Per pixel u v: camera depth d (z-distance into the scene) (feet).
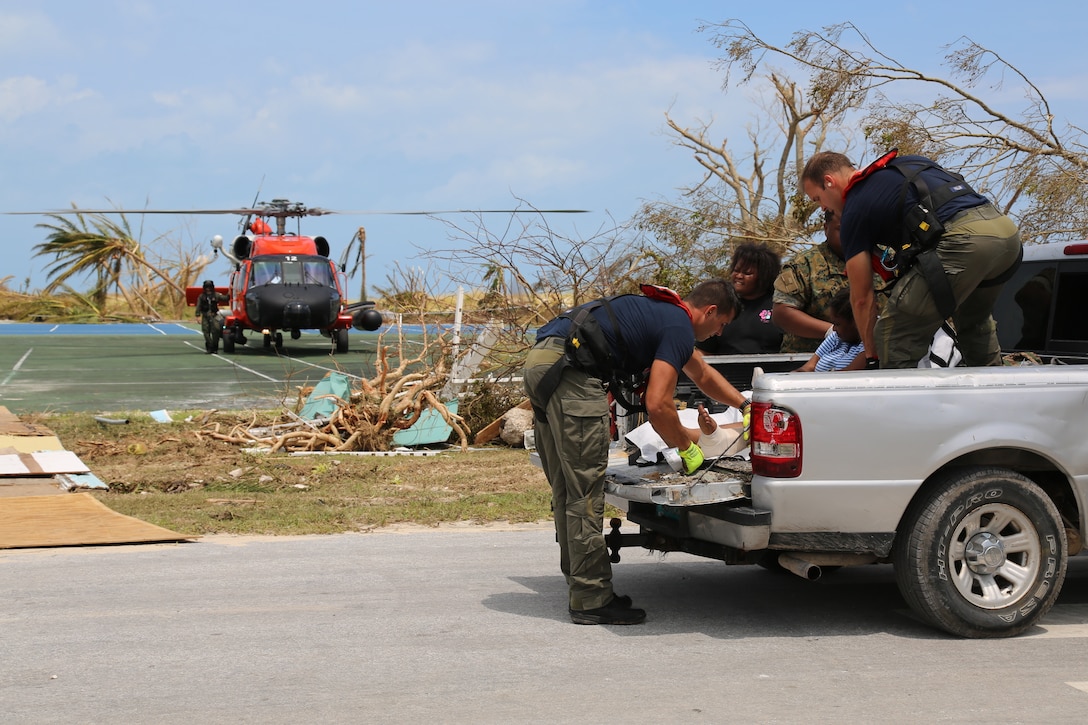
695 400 40.37
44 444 66.85
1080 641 29.12
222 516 47.96
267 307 159.12
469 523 47.83
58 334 218.18
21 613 32.12
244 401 96.73
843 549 28.63
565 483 31.17
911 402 28.53
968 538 29.04
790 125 109.40
